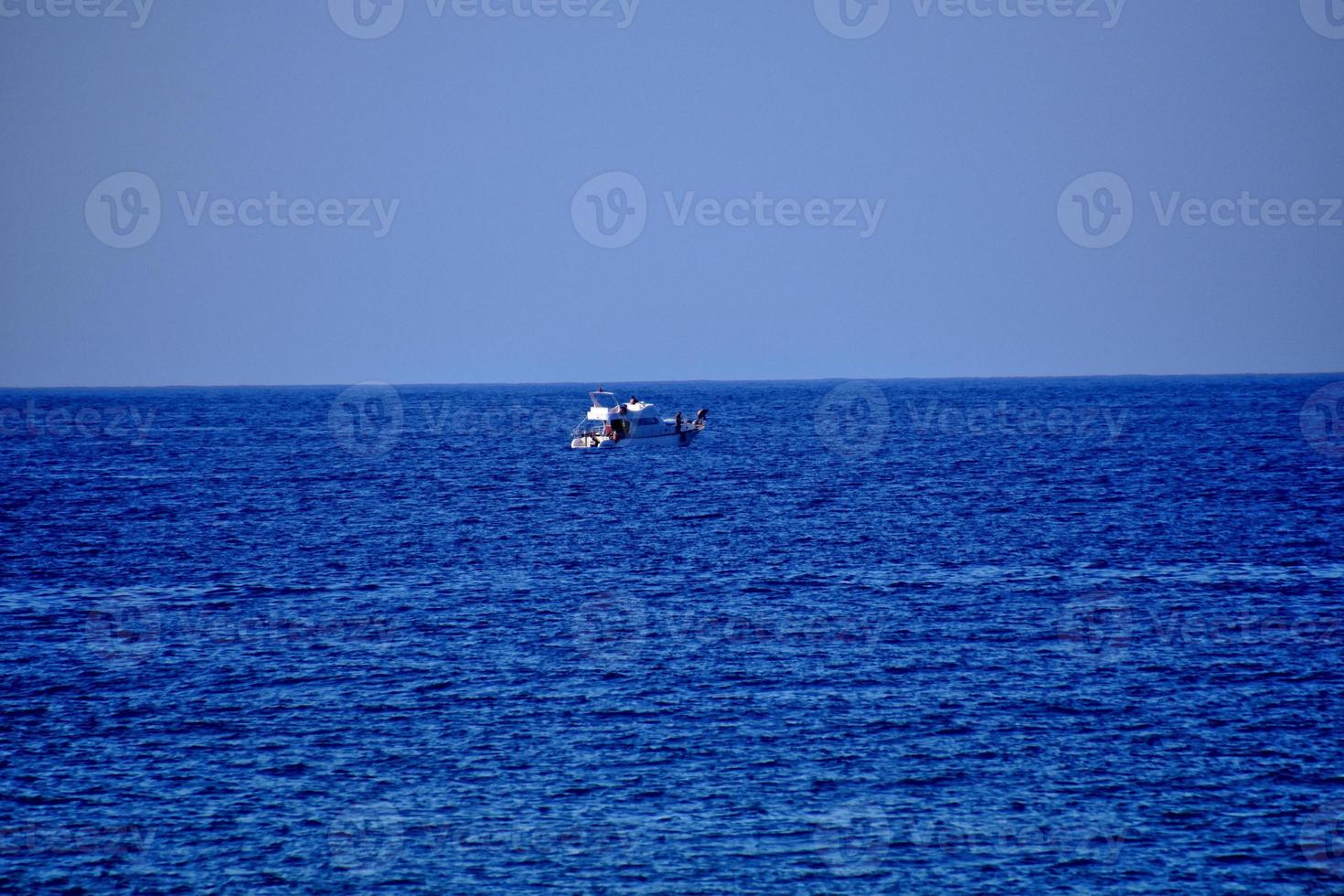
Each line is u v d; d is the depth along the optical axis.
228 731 107.38
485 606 155.50
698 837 87.31
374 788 95.25
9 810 91.44
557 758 101.00
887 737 105.44
